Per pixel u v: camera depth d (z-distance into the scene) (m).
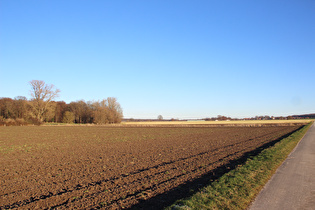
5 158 15.76
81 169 11.70
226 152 16.64
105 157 15.49
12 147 21.78
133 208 6.25
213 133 41.25
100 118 92.25
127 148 20.45
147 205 6.42
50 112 78.69
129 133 42.19
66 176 10.25
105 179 9.54
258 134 36.56
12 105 87.88
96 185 8.61
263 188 7.51
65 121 93.50
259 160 12.20
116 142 26.08
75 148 20.80
